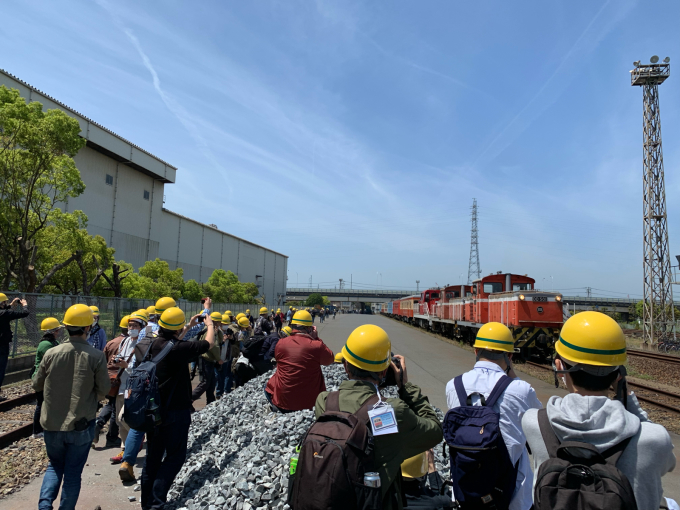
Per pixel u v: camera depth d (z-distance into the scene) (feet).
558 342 7.29
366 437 7.52
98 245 78.38
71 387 13.38
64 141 62.13
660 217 94.94
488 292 69.51
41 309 44.06
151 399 13.57
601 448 5.97
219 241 228.43
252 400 24.20
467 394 9.40
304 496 7.12
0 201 59.72
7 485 17.03
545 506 5.67
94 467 19.04
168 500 14.67
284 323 110.22
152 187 170.60
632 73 97.40
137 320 19.85
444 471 14.89
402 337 93.40
